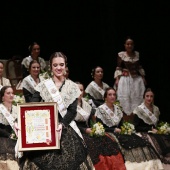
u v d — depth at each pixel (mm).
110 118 8914
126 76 11211
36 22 13055
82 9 13555
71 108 5258
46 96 5230
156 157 8383
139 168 8148
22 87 9812
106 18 13023
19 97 8641
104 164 7699
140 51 13273
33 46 10867
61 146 5066
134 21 13297
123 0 13266
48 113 5023
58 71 5336
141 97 11250
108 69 13000
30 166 5035
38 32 13070
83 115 8438
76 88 5355
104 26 13039
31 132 4988
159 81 13086
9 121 7945
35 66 9758
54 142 4977
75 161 5043
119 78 11219
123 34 13234
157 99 13094
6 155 7195
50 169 4961
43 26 13148
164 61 13094
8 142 7395
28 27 12945
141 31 13273
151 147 8453
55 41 13289
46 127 5004
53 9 13258
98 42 13602
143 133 8969
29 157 5070
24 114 5012
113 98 8984
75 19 13500
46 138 4984
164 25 13094
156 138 9000
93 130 7965
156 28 13148
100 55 13586
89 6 13594
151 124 9500
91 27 13594
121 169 7836
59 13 13336
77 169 5020
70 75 13422
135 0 13289
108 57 13008
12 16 12758
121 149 8125
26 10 12922
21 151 5004
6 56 12703
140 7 13266
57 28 13305
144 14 13258
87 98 9859
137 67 11344
